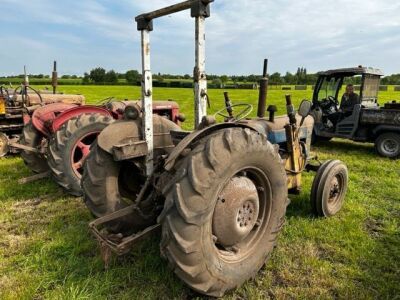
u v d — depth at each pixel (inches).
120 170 116.5
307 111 143.3
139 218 109.9
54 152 173.6
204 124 94.8
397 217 154.0
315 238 131.6
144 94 104.3
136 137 109.7
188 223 79.8
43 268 109.2
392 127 294.4
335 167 148.9
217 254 89.6
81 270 106.2
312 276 106.5
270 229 106.0
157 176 103.7
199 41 95.0
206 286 86.4
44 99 295.1
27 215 153.6
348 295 97.6
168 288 98.0
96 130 179.8
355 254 119.5
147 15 101.7
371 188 198.2
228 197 91.3
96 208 109.5
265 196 104.9
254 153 93.6
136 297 93.7
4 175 218.8
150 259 109.2
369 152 320.8
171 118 276.1
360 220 148.9
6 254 119.2
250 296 95.8
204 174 81.9
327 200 147.2
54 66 318.0
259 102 155.9
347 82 333.4
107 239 97.3
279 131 146.3
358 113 316.2
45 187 189.9
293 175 148.9
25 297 94.0
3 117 277.3
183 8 96.0
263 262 103.6
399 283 103.2
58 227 138.9
